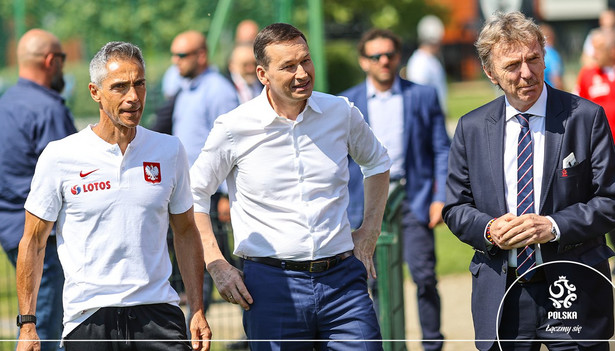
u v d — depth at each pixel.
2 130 12.46
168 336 9.01
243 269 9.45
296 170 9.19
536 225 8.59
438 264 21.02
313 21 26.53
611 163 8.77
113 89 8.62
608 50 19.05
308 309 9.20
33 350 9.00
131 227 8.88
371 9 58.12
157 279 9.04
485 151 9.08
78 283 8.89
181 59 15.78
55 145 8.94
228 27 30.23
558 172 8.82
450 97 72.06
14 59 33.34
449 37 93.38
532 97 8.73
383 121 14.67
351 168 14.48
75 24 34.19
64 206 8.97
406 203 14.53
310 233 9.17
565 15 97.94
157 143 9.09
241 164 9.29
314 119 9.24
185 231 9.42
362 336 9.16
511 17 8.80
